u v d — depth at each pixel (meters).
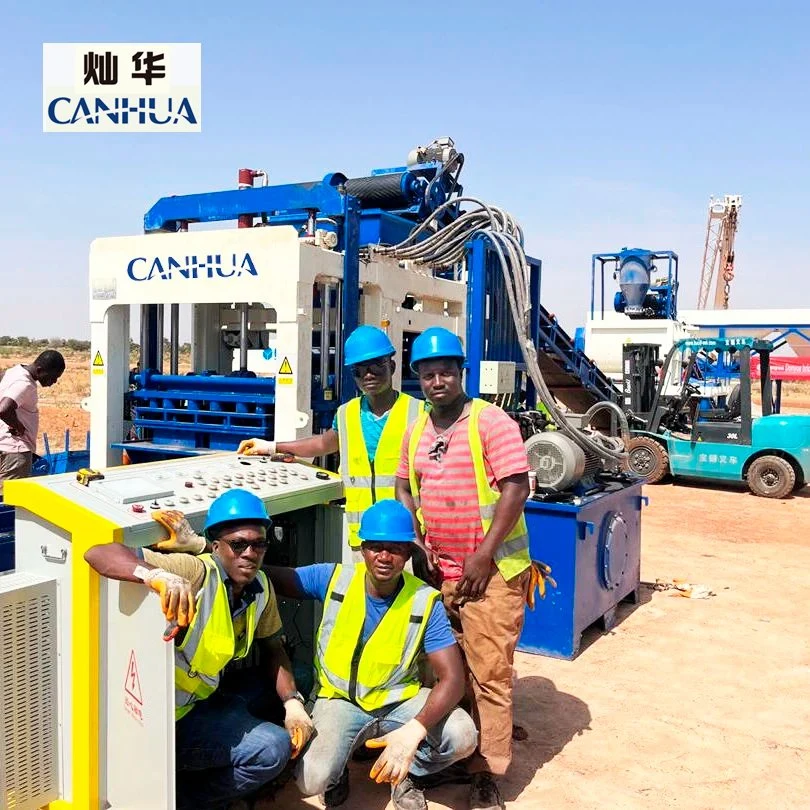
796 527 9.55
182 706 2.98
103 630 2.86
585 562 5.31
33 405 6.42
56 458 7.09
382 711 3.28
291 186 5.32
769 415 12.40
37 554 2.96
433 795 3.56
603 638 5.59
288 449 4.12
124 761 2.85
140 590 2.72
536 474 5.23
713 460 12.07
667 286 17.50
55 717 2.94
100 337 5.38
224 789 3.01
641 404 13.23
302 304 4.68
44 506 2.88
